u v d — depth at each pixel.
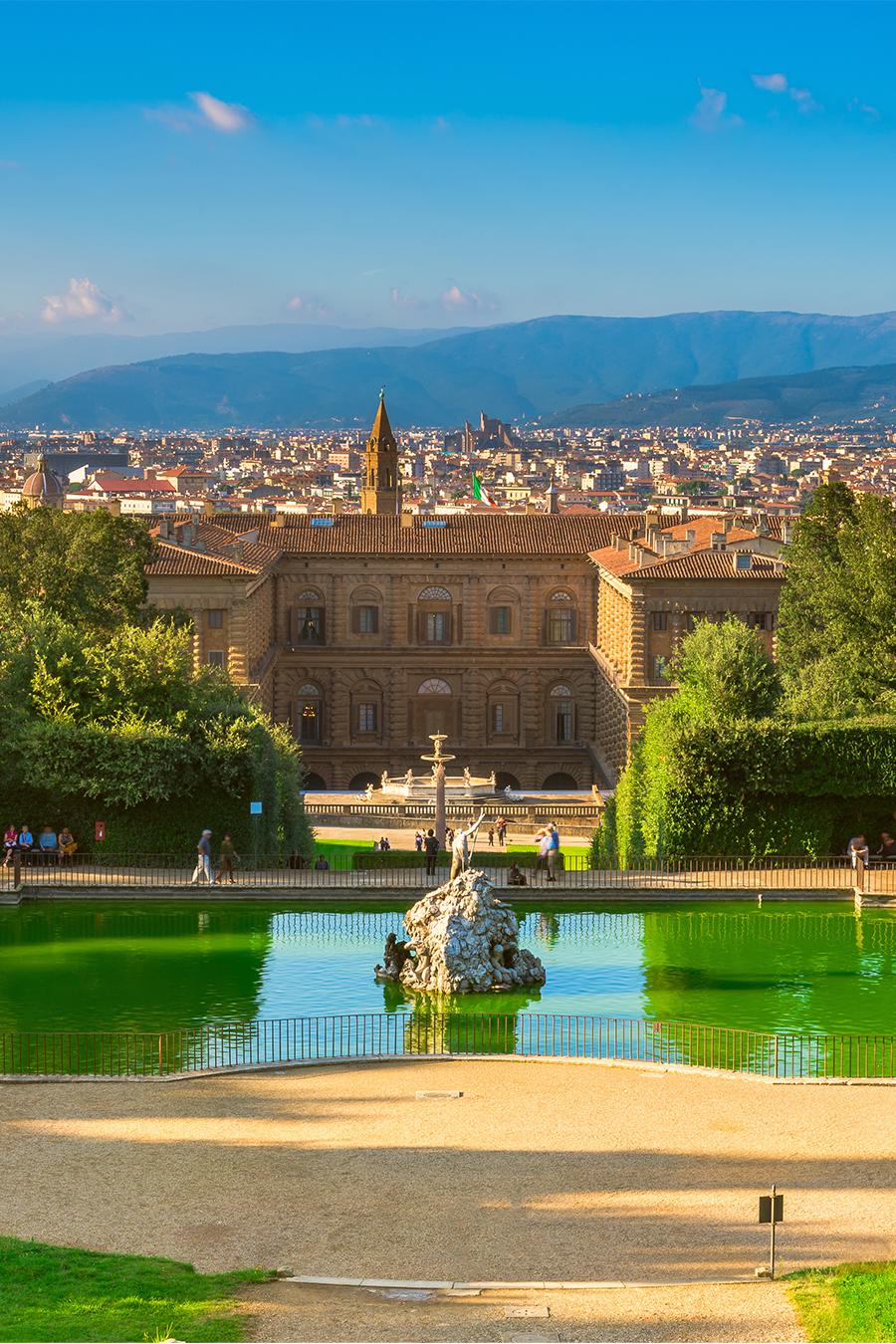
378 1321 37.72
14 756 106.88
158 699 111.19
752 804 108.50
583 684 194.00
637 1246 43.47
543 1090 59.69
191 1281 40.12
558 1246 43.50
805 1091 59.84
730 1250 43.09
